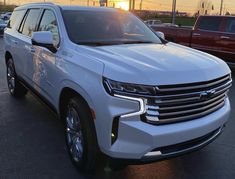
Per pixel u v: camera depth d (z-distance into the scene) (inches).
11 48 283.1
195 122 148.7
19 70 268.2
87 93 151.6
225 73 166.4
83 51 171.8
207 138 159.3
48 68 199.6
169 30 559.2
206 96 149.3
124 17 222.8
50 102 204.4
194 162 181.2
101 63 150.6
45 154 187.9
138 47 181.3
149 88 136.6
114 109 140.0
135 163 142.4
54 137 210.5
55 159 182.2
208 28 512.4
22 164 176.6
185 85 142.5
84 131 155.8
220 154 191.5
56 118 244.1
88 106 155.4
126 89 137.8
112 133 142.3
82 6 220.8
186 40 539.2
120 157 142.4
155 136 137.7
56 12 210.1
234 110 278.4
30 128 225.1
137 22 227.5
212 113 159.9
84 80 155.6
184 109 145.2
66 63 175.3
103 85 143.7
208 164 179.6
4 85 344.5
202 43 518.3
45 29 219.5
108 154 144.9
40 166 174.6
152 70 141.7
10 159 181.8
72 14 206.4
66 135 181.6
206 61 165.3
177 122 144.7
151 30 228.4
